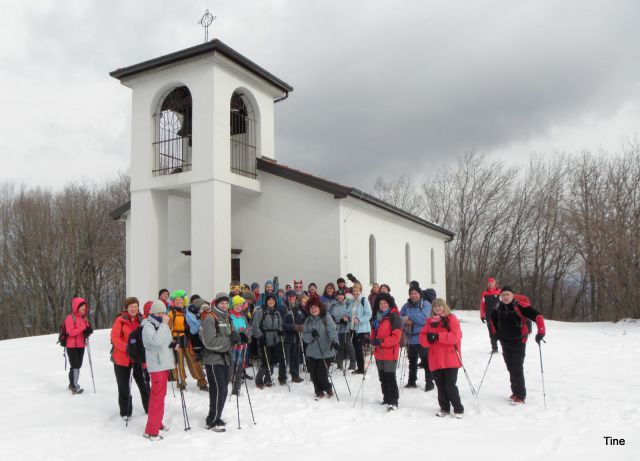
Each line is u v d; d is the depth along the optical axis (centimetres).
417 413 700
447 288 4088
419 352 846
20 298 3372
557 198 3672
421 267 2180
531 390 796
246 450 572
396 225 1886
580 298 3922
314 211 1398
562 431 588
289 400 796
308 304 821
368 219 1593
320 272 1371
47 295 3400
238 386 825
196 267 1295
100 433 658
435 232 2380
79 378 989
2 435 649
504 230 3909
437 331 686
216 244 1283
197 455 564
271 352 920
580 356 1134
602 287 2484
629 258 2175
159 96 1425
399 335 725
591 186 3191
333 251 1362
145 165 1405
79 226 3491
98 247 3531
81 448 599
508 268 3900
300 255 1402
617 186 2538
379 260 1681
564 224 3231
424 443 564
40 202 3572
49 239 3397
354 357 1037
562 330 1767
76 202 3603
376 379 943
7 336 3509
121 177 4131
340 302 1016
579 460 488
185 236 1622
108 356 1211
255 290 1120
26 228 3409
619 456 496
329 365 838
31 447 604
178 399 808
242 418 701
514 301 736
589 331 1714
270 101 1559
